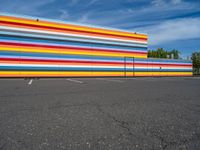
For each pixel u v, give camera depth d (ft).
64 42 72.38
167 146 7.84
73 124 10.69
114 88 30.53
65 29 72.84
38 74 66.33
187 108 15.11
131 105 16.22
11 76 61.67
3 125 10.40
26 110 13.99
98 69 80.38
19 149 7.50
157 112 13.67
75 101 17.90
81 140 8.41
